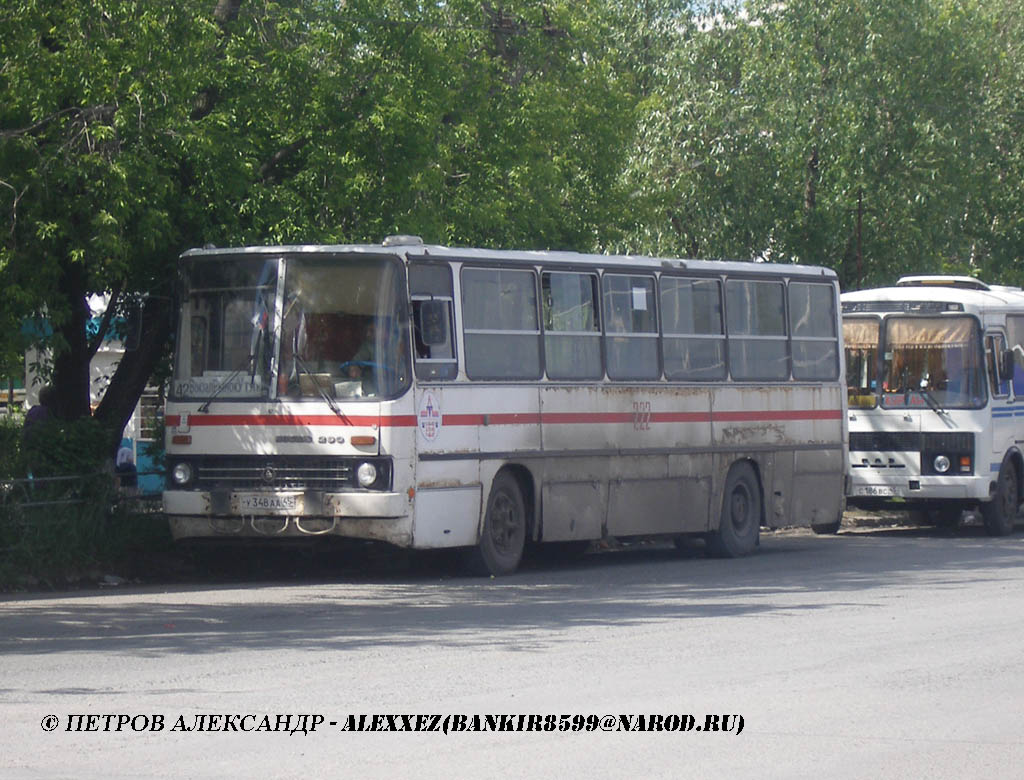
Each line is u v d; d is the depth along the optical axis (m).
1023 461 29.84
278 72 21.66
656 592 18.05
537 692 11.03
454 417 19.02
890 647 13.38
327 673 11.81
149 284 22.09
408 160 22.44
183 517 19.06
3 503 18.92
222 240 20.97
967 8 40.59
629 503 21.59
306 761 8.86
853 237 37.56
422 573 20.33
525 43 29.55
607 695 10.93
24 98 18.58
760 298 24.16
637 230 36.25
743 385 23.66
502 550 19.92
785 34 36.12
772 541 27.53
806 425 24.89
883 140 37.03
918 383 28.70
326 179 22.09
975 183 40.06
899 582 19.33
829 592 18.08
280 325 18.70
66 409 22.89
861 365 29.14
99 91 18.83
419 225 22.55
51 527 19.02
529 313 20.28
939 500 28.89
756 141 36.41
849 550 24.94
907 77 37.22
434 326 18.56
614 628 14.60
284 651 12.98
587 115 30.95
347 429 18.23
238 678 11.56
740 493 23.70
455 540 19.03
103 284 20.09
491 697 10.82
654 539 23.27
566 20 30.03
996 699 10.95
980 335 28.52
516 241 27.02
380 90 22.11
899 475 28.69
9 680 11.45
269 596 17.38
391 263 18.56
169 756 8.96
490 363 19.64
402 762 8.86
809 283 25.14
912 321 28.89
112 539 19.81
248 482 18.72
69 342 22.58
